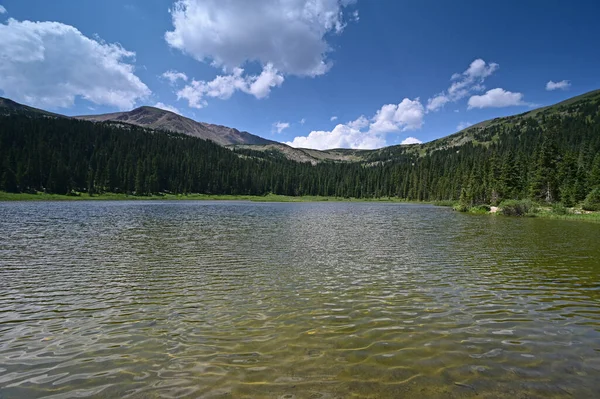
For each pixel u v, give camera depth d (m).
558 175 84.94
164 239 27.12
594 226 41.00
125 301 12.20
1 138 140.25
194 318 10.54
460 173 132.75
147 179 144.88
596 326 10.08
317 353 8.23
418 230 35.69
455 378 7.14
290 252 21.92
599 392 6.64
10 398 6.44
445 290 13.67
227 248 23.22
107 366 7.65
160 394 6.54
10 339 9.07
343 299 12.45
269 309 11.34
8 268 17.09
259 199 170.50
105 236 28.52
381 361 7.85
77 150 159.88
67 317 10.66
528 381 7.04
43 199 109.44
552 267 17.91
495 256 20.94
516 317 10.78
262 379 7.05
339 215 61.06
